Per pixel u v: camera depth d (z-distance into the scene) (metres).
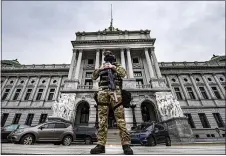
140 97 23.03
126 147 2.38
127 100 2.68
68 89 23.48
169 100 21.42
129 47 28.83
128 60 27.45
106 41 29.31
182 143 15.77
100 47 29.11
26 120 29.19
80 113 24.25
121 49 28.72
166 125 19.98
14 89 33.09
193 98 32.03
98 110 2.65
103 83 2.73
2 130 14.73
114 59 3.13
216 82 33.75
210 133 27.41
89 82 27.67
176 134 18.22
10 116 29.55
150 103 23.88
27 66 36.28
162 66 34.75
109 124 21.69
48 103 31.06
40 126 10.28
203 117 29.58
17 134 9.46
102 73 2.85
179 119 18.75
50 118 19.42
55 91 32.59
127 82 24.08
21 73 34.91
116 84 2.73
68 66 36.38
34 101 31.31
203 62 36.44
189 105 30.23
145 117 24.02
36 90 32.91
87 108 24.69
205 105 30.17
